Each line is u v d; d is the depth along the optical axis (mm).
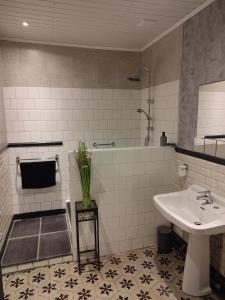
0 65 2785
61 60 3010
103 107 3264
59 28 2504
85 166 2098
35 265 2236
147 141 3150
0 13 2135
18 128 2984
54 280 2072
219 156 1883
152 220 2531
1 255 2291
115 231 2422
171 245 2502
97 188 2293
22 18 2248
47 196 3178
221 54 1804
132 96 3361
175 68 2457
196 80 2115
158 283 2031
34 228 2867
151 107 3053
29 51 2885
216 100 1875
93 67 3145
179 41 2359
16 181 3035
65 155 3184
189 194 2064
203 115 2047
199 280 1866
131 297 1880
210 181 1998
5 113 2914
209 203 1866
